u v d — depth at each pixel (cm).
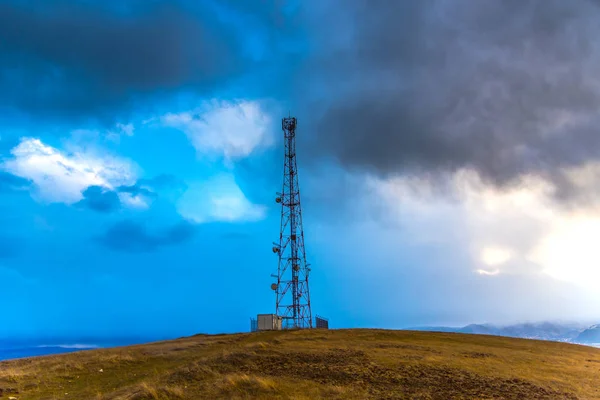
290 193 9819
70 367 4062
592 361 4672
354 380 3241
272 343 5012
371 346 4762
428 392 2989
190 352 4869
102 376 3800
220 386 3048
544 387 3170
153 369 4012
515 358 4378
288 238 9531
